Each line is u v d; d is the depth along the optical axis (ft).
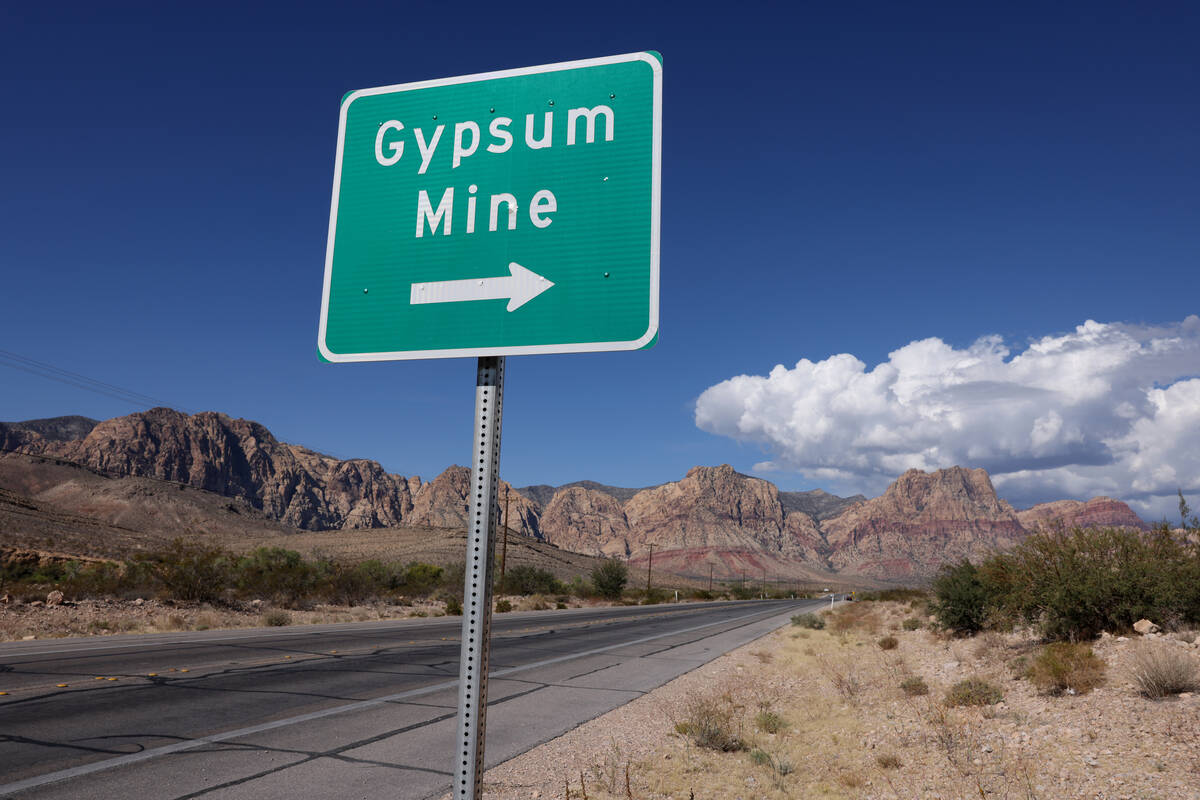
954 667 42.91
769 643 76.13
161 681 36.68
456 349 7.66
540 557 392.68
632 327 7.29
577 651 62.90
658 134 7.72
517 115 8.13
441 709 32.40
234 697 33.40
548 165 7.88
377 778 21.45
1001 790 18.79
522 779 21.75
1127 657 33.58
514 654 58.90
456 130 8.25
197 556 89.86
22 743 23.77
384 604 119.34
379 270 8.10
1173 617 39.47
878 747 24.89
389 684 38.96
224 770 21.76
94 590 83.97
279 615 76.43
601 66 8.04
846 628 88.33
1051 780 19.20
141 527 565.53
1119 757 20.43
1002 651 44.06
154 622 68.54
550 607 157.89
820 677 46.93
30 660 41.60
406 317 7.89
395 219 8.17
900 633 74.38
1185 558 40.75
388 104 8.54
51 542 177.17
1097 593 40.57
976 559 61.72
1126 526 44.16
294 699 33.65
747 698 38.40
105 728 26.35
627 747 26.27
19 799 18.60
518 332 7.51
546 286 7.55
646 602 221.05
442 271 7.89
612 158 7.74
